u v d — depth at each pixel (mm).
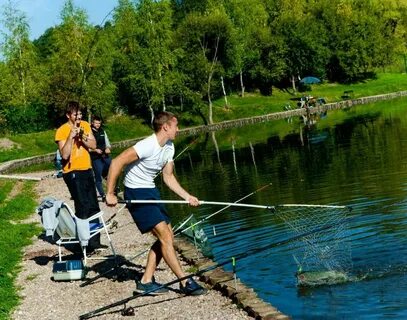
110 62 54906
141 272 9117
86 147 10156
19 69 53812
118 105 58875
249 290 7707
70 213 9422
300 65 74562
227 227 12680
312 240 10398
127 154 7363
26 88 53500
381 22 84000
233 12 70625
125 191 7609
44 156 41406
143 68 56844
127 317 7242
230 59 65438
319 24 78938
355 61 78562
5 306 7898
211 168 26047
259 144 35031
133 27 57750
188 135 52656
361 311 7309
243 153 31078
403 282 8031
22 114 52500
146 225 7578
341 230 10930
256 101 68500
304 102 62625
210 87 62156
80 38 50625
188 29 63094
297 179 19234
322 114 55938
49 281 9086
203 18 63656
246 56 69312
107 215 14555
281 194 16750
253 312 6965
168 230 7641
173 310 7355
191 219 12180
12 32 53656
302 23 75562
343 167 20625
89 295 8242
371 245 9914
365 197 14547
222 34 63281
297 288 8289
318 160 23766
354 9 84875
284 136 38219
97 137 15578
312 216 12695
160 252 7879
